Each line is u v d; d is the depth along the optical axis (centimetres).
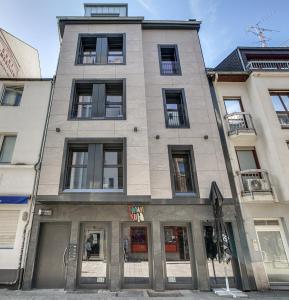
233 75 1142
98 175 861
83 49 1202
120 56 1176
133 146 902
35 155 922
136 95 1011
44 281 762
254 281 777
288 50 1289
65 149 893
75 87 1048
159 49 1239
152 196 880
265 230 887
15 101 1070
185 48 1252
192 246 830
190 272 800
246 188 924
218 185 919
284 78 1112
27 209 835
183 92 1109
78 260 793
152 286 768
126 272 790
